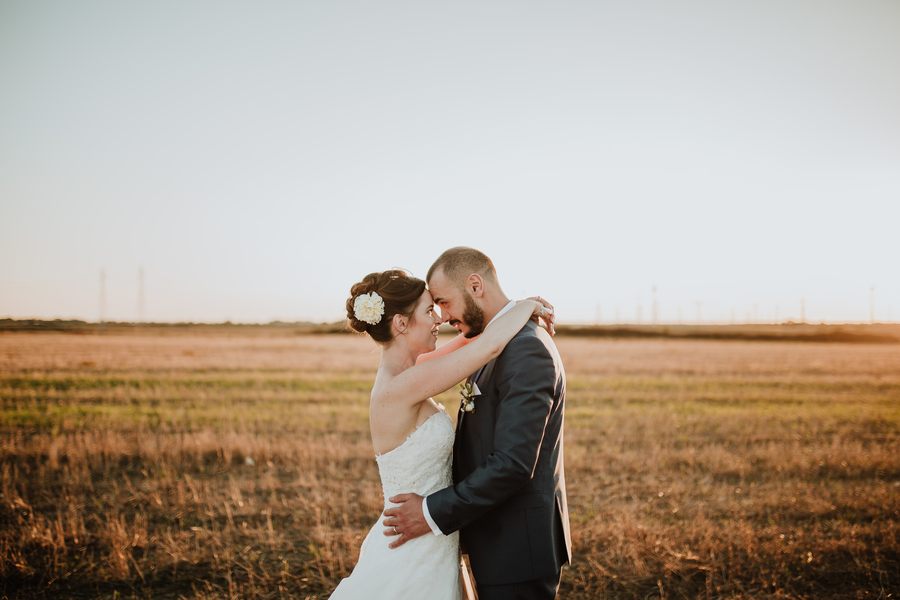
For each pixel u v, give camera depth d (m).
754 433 10.59
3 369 21.19
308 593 4.32
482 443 2.88
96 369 21.88
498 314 2.99
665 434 10.29
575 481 7.30
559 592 4.37
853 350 46.06
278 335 61.44
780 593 4.20
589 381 19.36
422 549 2.81
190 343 44.00
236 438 8.97
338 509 6.07
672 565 4.63
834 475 7.70
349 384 17.88
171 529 5.54
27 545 4.96
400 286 2.98
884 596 4.18
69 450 8.12
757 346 51.66
